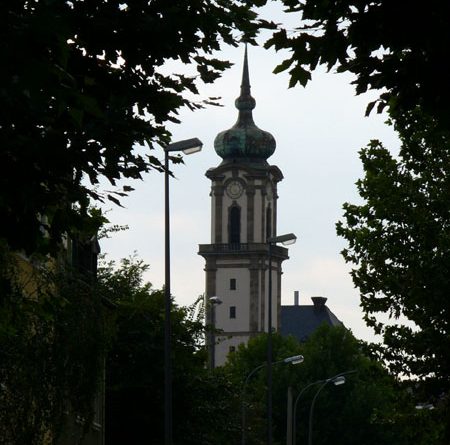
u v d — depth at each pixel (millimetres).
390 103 24516
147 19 28094
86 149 28172
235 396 106875
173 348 104500
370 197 79062
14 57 18703
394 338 78750
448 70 23219
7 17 19562
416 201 78125
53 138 26062
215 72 30000
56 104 20516
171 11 28312
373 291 79000
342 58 24234
